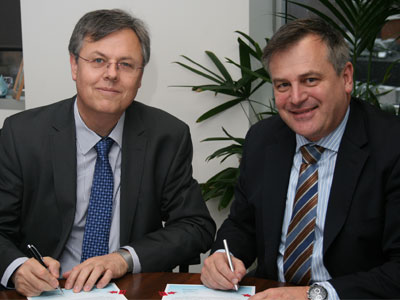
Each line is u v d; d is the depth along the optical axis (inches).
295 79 61.2
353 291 56.6
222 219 125.6
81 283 60.2
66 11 123.7
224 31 117.7
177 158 79.6
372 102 106.0
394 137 64.7
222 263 61.3
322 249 64.8
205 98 121.0
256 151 75.5
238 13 116.6
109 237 75.4
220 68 114.7
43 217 74.5
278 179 71.1
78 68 71.7
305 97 61.7
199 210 78.7
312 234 66.2
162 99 122.4
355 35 101.0
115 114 72.7
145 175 76.8
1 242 68.9
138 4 120.0
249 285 61.6
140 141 77.7
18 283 60.0
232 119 121.3
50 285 58.7
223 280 59.2
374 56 126.8
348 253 64.0
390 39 124.1
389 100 126.8
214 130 121.8
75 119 76.4
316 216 66.4
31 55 126.8
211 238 77.8
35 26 125.5
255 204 72.6
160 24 119.6
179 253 72.1
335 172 65.6
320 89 61.2
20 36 141.0
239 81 112.5
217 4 117.2
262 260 72.8
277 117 77.4
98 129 75.0
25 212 75.7
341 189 64.7
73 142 75.2
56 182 73.8
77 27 71.9
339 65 61.9
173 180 79.2
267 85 134.3
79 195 75.0
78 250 74.8
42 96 127.9
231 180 110.3
